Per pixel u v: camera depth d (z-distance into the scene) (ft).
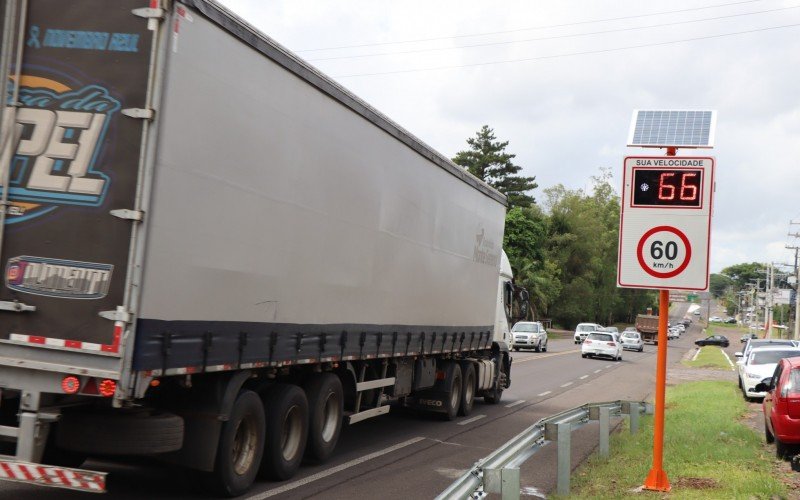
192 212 23.13
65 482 20.68
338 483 30.58
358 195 34.55
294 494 28.27
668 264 31.01
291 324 29.43
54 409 21.66
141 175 21.26
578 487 31.58
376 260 36.96
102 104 21.61
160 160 21.65
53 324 21.17
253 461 28.02
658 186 31.24
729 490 31.01
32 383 21.20
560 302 331.98
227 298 25.17
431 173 44.11
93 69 21.71
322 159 31.07
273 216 27.66
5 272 21.48
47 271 21.38
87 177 21.49
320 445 33.27
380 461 35.81
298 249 29.53
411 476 32.78
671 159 31.22
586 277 334.44
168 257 22.18
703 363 156.56
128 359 20.90
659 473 30.91
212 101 23.80
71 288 21.22
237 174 25.31
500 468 21.63
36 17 21.99
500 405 63.46
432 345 46.21
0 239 21.50
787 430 39.19
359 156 34.50
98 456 26.27
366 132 35.17
